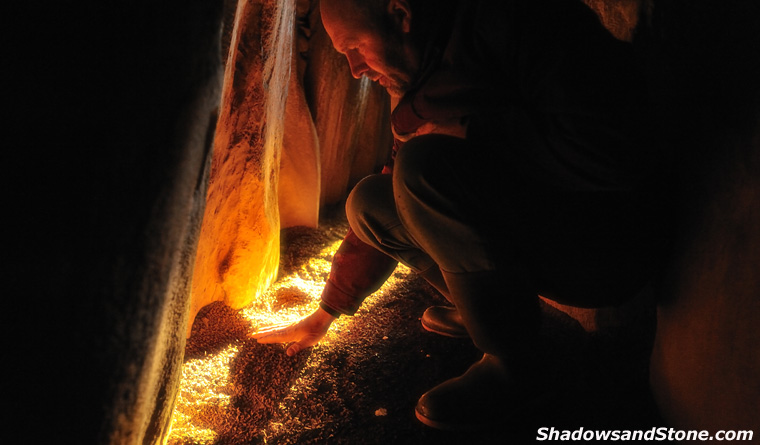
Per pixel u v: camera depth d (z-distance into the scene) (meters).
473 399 1.57
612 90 1.31
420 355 1.93
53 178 0.83
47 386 0.82
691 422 1.33
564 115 1.31
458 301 1.55
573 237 1.48
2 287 0.81
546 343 1.96
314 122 2.93
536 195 1.46
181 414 1.58
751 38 1.25
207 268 2.01
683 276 1.45
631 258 1.50
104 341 0.86
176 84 0.90
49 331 0.82
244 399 1.68
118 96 0.86
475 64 1.42
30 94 0.83
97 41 0.85
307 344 1.91
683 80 1.53
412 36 1.50
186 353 1.84
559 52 1.32
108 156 0.85
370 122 3.58
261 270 2.23
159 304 0.93
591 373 1.79
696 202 1.43
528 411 1.59
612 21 1.83
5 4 0.83
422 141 1.48
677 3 1.58
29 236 0.81
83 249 0.83
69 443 0.84
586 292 1.57
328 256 2.79
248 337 1.98
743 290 1.18
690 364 1.35
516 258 1.49
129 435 0.93
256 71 1.97
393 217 1.66
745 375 1.12
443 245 1.48
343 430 1.57
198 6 0.92
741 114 1.26
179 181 0.92
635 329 1.82
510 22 1.37
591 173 1.36
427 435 1.56
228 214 2.04
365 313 2.23
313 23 2.76
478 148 1.47
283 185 2.88
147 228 0.89
